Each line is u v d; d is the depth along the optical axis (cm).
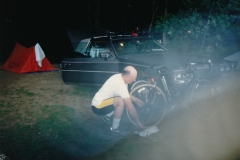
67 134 473
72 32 994
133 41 680
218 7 888
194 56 615
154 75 526
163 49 691
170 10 1114
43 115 565
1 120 541
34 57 1023
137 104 485
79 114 568
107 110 452
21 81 885
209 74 555
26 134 475
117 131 454
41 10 1861
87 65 684
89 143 437
